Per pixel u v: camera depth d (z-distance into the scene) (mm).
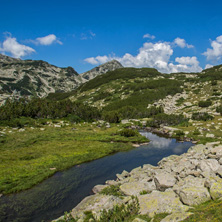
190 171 21172
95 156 44469
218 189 14227
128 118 128500
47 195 25406
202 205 13641
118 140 63250
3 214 20828
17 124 76125
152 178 23828
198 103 133750
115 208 16094
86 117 107812
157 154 46906
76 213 18078
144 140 63438
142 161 41125
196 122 92875
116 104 170875
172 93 178500
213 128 76125
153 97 172625
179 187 17281
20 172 33219
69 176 32688
